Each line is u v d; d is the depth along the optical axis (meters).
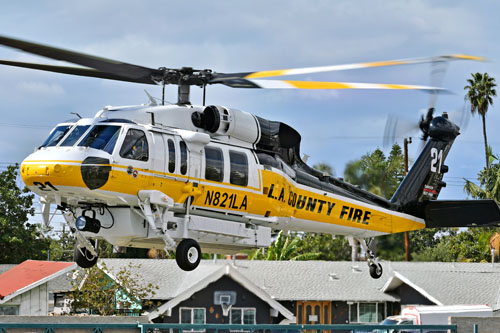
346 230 41.06
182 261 32.69
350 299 72.69
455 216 44.44
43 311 56.81
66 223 32.59
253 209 35.47
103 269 61.19
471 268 77.88
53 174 30.17
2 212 78.31
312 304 73.56
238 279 65.88
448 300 69.12
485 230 96.00
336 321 73.88
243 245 35.50
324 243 114.19
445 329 35.28
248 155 35.38
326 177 39.91
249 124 35.38
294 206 37.66
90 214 32.56
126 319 38.88
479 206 44.25
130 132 31.22
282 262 79.38
